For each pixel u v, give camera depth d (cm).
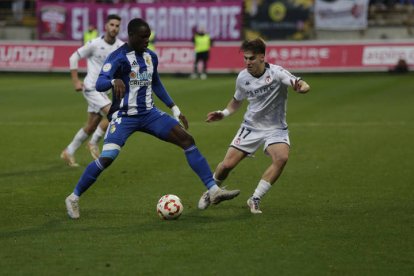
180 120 2444
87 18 9669
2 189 2784
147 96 2303
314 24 9738
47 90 7438
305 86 2203
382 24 9831
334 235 2073
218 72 9425
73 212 2270
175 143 2328
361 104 6000
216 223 2220
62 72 9606
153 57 2314
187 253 1881
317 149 3816
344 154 3650
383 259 1833
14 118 5159
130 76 2267
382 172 3158
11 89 7519
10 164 3375
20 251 1900
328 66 9131
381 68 9069
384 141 4088
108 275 1700
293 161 3450
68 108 5822
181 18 9606
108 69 2230
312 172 3161
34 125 4794
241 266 1769
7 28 10244
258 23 9738
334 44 9181
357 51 9144
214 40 9612
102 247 1939
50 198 2620
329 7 9662
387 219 2283
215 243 1981
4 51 9556
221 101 6328
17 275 1702
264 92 2327
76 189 2277
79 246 1948
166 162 3412
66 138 4228
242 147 2397
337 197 2638
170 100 2436
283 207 2467
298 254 1875
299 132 4459
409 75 8838
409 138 4197
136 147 3881
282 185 2877
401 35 9738
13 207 2458
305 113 5431
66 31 9688
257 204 2359
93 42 3431
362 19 9625
